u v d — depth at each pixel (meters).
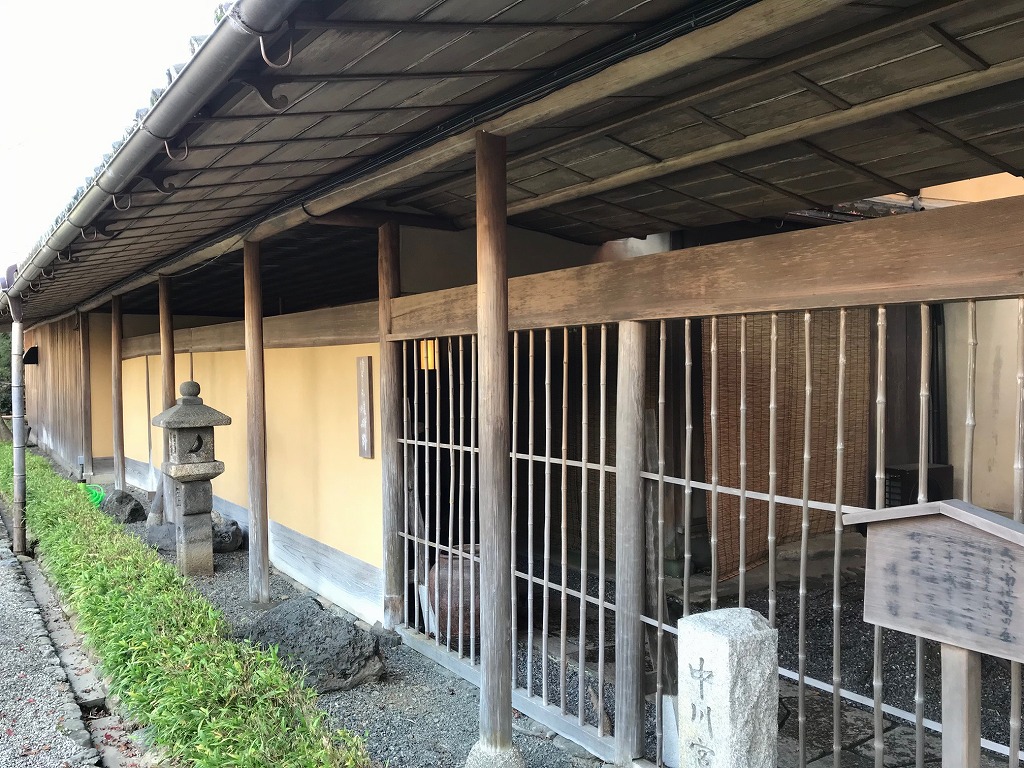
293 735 2.88
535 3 2.00
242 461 8.27
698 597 5.31
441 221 5.30
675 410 5.84
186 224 4.99
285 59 1.99
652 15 2.32
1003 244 1.99
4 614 5.69
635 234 5.84
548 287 3.58
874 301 2.28
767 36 2.47
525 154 3.83
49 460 16.66
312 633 4.36
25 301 9.15
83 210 3.80
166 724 3.15
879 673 2.26
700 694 2.16
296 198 4.59
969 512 1.57
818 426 6.49
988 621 1.55
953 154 3.66
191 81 2.17
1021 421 1.95
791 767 3.31
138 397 12.34
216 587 6.50
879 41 2.50
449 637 4.55
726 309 2.74
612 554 6.41
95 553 5.82
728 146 3.54
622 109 3.29
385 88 2.55
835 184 4.27
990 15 2.32
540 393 7.04
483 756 3.19
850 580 5.68
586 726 3.57
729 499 5.93
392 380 5.09
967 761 1.62
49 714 3.93
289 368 6.84
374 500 5.39
